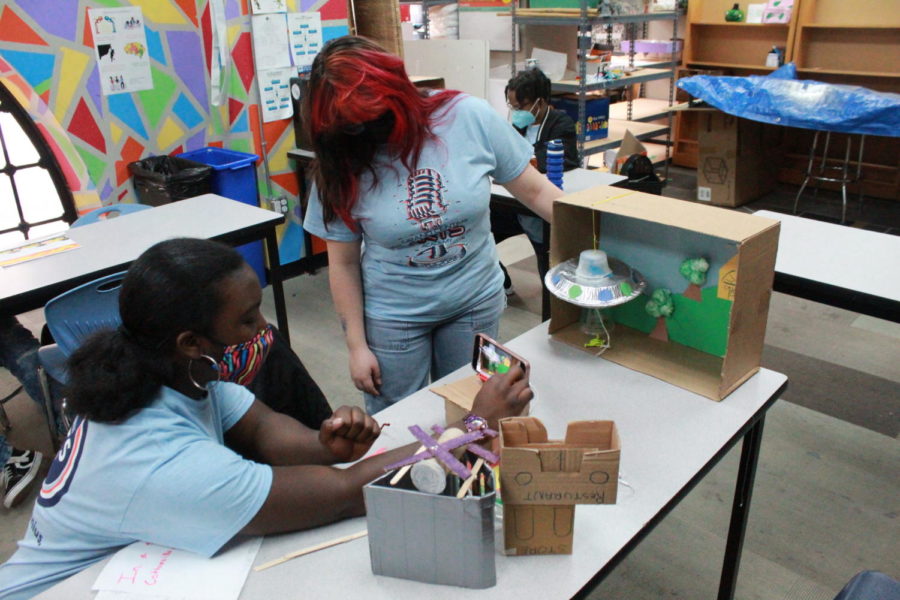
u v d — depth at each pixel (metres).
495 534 0.99
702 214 1.32
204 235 2.44
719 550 1.95
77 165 3.29
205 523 0.92
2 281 2.09
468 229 1.51
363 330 1.63
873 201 4.88
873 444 2.37
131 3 3.21
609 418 1.26
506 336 3.19
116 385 0.89
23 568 1.00
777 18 5.04
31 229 3.33
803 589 1.81
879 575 1.02
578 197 1.46
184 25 3.43
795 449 2.35
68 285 2.10
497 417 1.06
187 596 0.91
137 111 3.40
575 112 4.52
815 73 5.08
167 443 0.91
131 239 2.43
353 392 2.80
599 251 1.46
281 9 3.54
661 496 1.07
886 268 1.92
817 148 5.13
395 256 1.51
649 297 1.50
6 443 2.34
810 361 2.88
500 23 5.09
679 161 5.92
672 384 1.37
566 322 1.61
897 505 2.10
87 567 0.98
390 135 1.32
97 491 0.91
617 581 1.86
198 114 3.64
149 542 0.96
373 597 0.90
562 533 0.94
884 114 3.97
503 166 1.52
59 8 3.02
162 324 0.89
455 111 1.41
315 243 4.09
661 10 4.70
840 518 2.05
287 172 3.85
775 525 2.03
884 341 3.03
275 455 1.18
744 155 4.74
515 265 4.02
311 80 1.30
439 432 1.05
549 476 0.88
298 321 3.45
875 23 4.63
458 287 1.58
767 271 1.28
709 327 1.43
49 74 3.08
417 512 0.86
